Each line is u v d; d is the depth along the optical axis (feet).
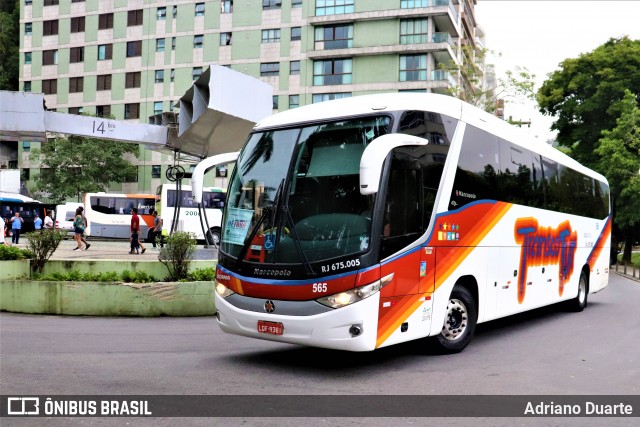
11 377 20.80
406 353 26.08
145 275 38.75
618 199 108.58
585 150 120.78
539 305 35.19
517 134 33.32
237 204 23.90
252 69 173.68
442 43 153.79
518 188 32.24
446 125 25.50
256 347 27.14
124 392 18.94
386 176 21.72
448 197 25.12
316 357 25.02
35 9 201.57
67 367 22.49
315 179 22.21
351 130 22.65
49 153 171.22
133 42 188.55
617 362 24.88
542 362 24.63
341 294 20.52
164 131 46.83
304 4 168.96
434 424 16.11
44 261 43.75
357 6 163.12
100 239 138.41
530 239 33.65
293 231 21.81
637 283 79.51
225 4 177.68
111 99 190.80
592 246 46.11
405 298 22.30
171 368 22.59
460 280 26.96
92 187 169.68
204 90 42.01
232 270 23.03
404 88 157.89
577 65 119.44
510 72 99.25
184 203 119.24
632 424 16.60
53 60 199.11
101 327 32.35
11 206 145.89
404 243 22.35
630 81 112.78
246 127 43.57
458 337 26.32
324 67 166.91
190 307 37.14
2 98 40.70
